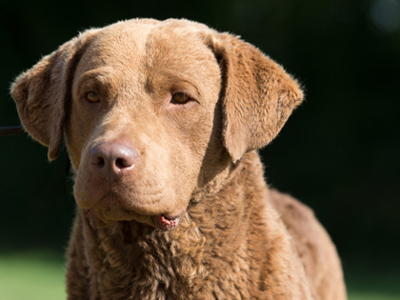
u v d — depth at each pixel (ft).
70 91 20.30
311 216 31.17
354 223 83.30
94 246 19.94
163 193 17.62
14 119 83.71
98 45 19.70
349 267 72.69
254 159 21.25
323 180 85.71
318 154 86.17
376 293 54.95
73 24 86.33
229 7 89.30
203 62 19.61
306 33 90.63
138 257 19.47
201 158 19.33
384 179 83.92
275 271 19.60
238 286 19.36
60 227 80.84
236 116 19.58
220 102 19.85
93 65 19.27
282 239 20.65
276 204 29.81
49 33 86.63
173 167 18.42
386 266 72.95
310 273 26.66
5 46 86.48
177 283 19.36
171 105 18.83
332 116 87.35
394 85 87.30
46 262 64.85
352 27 90.02
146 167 17.22
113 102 18.61
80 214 21.26
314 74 89.61
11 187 82.02
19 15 86.33
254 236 20.06
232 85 19.63
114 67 18.88
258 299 19.30
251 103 20.04
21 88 21.66
